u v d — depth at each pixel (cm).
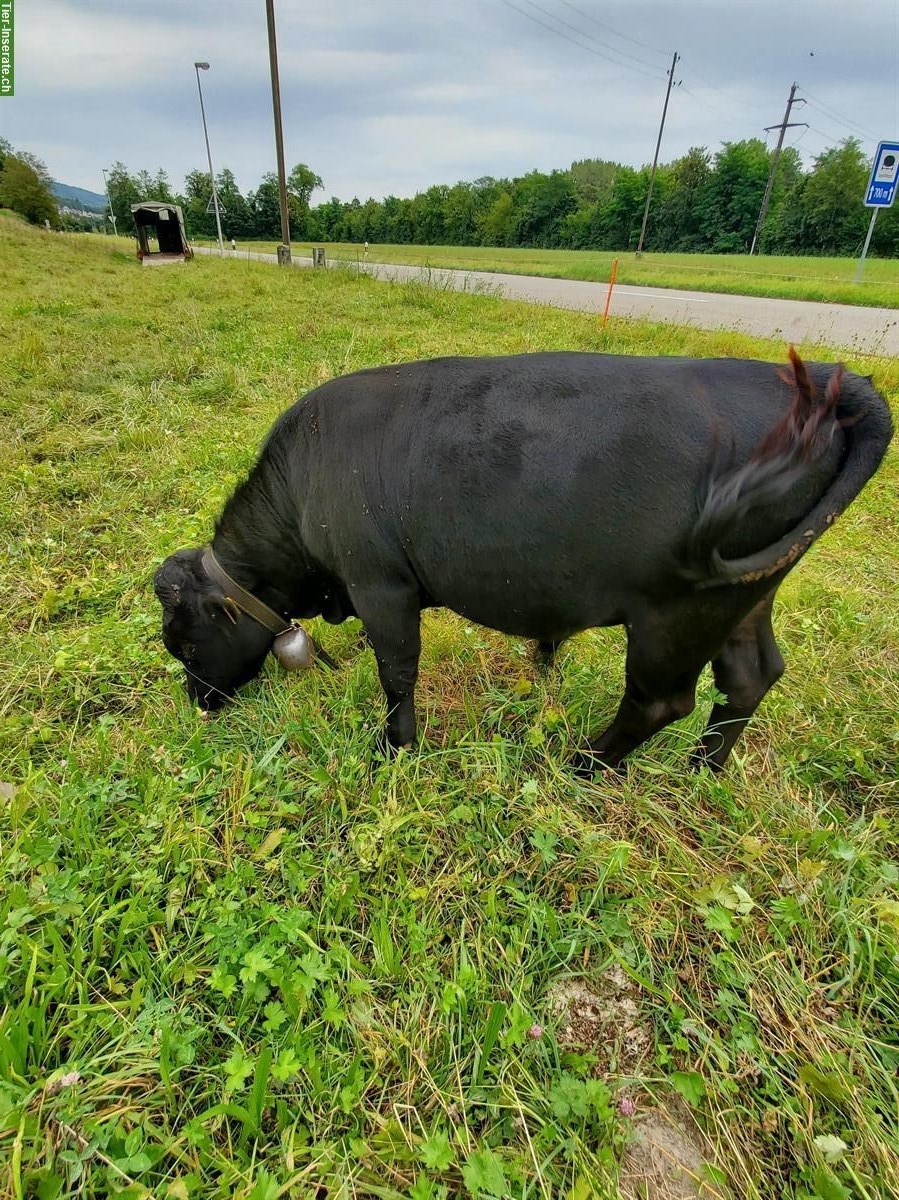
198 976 176
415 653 236
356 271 1662
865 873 205
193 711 269
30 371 661
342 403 215
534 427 183
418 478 198
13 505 423
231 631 249
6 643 313
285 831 217
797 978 181
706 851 216
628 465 174
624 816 227
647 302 1417
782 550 165
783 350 788
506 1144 151
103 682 285
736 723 232
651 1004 177
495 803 225
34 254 1766
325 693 277
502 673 298
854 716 270
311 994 172
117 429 535
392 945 181
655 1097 161
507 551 190
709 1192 146
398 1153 144
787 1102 157
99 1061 156
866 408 167
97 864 199
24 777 239
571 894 202
